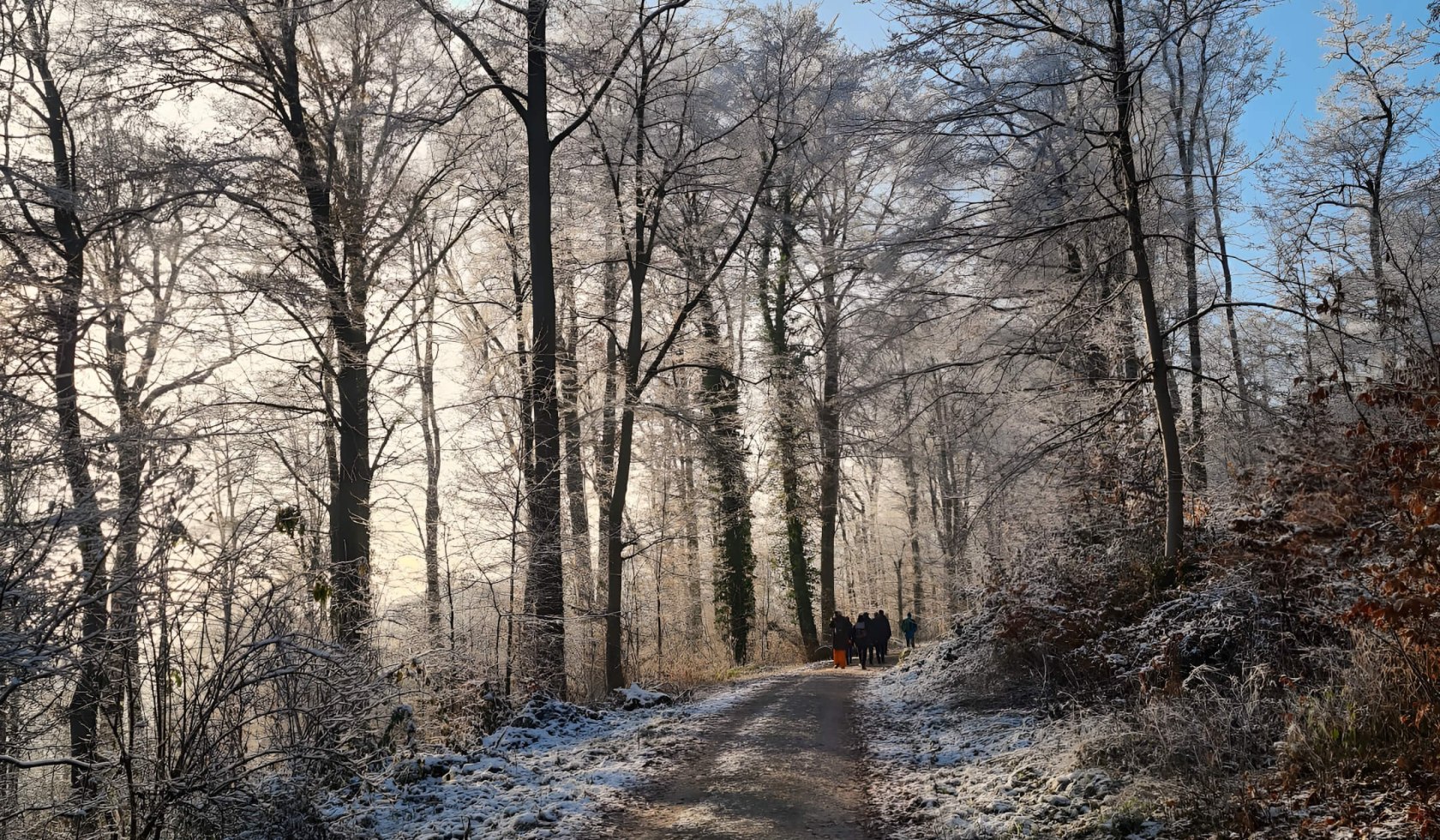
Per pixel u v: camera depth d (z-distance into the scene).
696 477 26.72
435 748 10.16
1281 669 7.85
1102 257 15.04
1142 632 9.45
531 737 10.98
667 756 9.53
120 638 5.97
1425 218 20.08
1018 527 14.46
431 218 17.89
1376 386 8.28
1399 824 5.11
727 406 24.48
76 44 15.00
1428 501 6.11
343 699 7.30
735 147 19.62
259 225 15.10
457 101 16.97
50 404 8.44
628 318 22.59
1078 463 13.80
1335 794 5.73
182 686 6.48
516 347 21.19
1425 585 5.97
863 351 14.45
